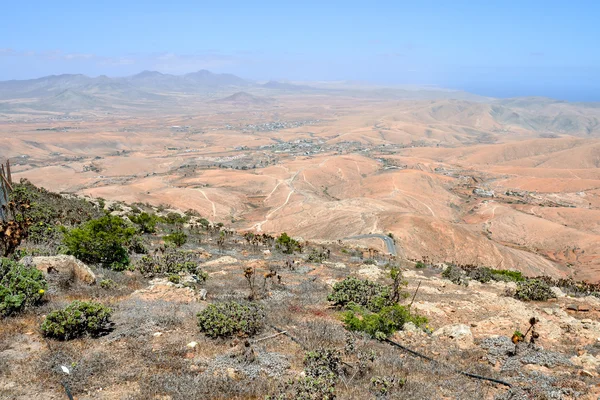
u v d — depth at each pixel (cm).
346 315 1288
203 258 2591
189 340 1029
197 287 1633
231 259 2544
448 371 996
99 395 746
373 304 1473
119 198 14538
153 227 3669
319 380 808
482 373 1003
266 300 1526
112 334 1020
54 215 2877
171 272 1822
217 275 2033
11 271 1151
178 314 1204
